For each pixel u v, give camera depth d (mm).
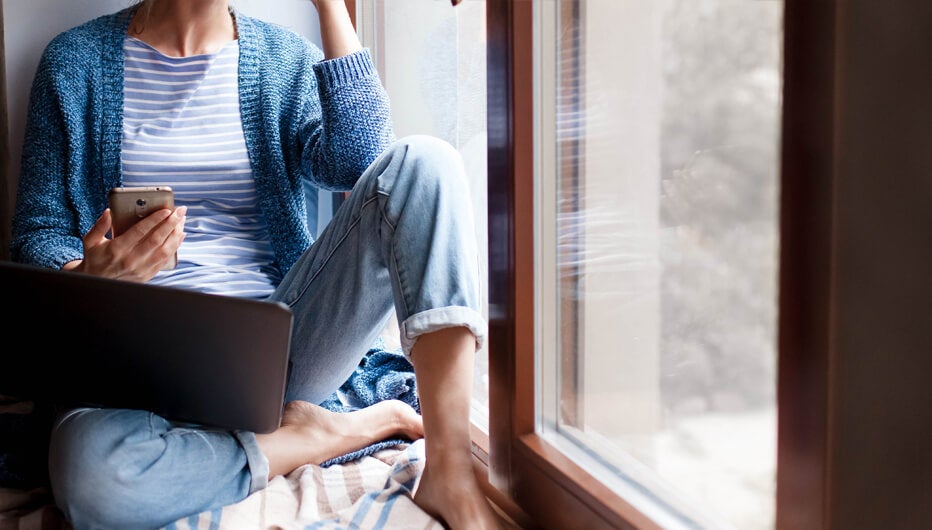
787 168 692
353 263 1347
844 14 633
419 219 1244
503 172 1195
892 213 661
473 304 1229
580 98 1088
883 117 651
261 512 1223
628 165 995
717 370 855
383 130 1588
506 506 1356
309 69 1711
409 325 1203
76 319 1111
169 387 1128
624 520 988
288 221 1626
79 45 1623
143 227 1300
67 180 1590
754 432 809
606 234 1050
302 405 1399
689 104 871
